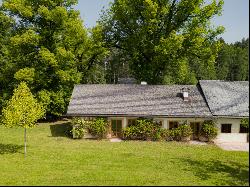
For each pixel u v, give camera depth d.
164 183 22.31
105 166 27.33
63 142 37.00
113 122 40.03
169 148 34.91
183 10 45.94
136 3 47.06
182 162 29.19
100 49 50.91
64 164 27.88
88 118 39.56
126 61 53.06
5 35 53.75
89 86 44.66
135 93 43.31
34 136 40.06
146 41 48.00
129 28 49.06
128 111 39.84
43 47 46.97
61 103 48.81
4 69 50.62
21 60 48.72
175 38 42.59
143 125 38.59
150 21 44.41
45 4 47.53
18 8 46.06
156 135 38.44
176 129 38.66
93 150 33.25
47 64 47.09
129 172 25.45
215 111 39.62
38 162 28.47
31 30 46.41
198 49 47.31
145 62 50.22
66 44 49.62
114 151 32.97
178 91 43.81
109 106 40.72
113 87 44.47
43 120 50.91
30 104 30.12
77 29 48.19
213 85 44.09
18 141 37.19
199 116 39.00
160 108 40.44
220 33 46.88
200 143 37.94
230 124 39.44
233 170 26.88
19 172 25.27
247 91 43.25
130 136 38.97
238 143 38.44
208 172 26.09
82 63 53.78
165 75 51.75
